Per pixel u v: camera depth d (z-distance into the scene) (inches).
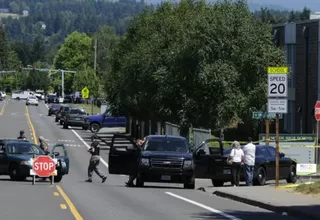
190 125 4180.6
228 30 4116.6
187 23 4436.5
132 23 5354.3
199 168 2711.6
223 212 1756.9
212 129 4210.1
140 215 1631.4
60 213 1637.6
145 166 2524.6
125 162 2625.5
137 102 5078.7
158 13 4936.0
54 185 2561.5
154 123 5438.0
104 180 2854.3
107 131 6904.5
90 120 6628.9
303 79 4734.3
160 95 4293.8
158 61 4537.4
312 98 4589.1
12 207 1766.7
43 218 1536.7
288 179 2888.8
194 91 4168.3
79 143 5388.8
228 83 4074.8
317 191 2167.8
